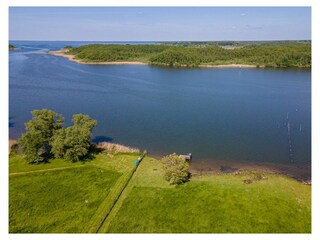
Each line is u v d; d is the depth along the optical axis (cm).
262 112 8925
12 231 3631
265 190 4353
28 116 8469
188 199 4169
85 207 4094
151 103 10019
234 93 11394
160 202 4131
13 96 10650
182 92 11612
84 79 13912
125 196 4291
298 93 11238
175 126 7738
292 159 5766
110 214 3919
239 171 5253
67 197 4309
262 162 5641
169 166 4641
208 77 14925
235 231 3550
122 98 10644
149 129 7512
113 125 7812
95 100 10319
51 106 9519
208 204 4034
